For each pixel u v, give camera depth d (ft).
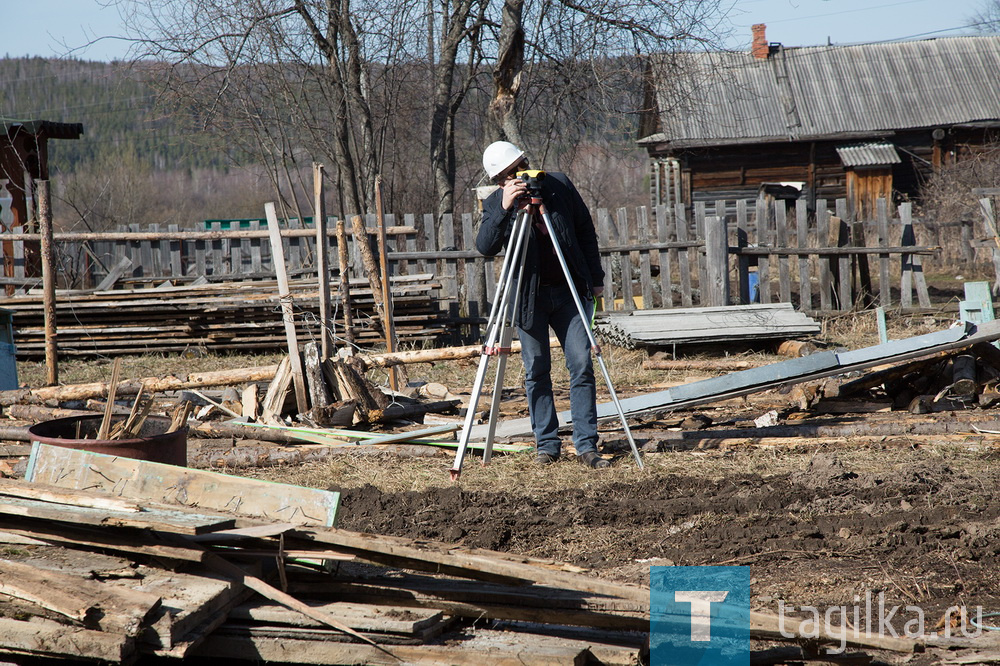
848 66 179.01
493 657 14.46
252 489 18.28
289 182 113.29
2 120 96.32
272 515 17.94
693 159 168.96
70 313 65.62
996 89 172.45
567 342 32.24
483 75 131.23
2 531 16.67
